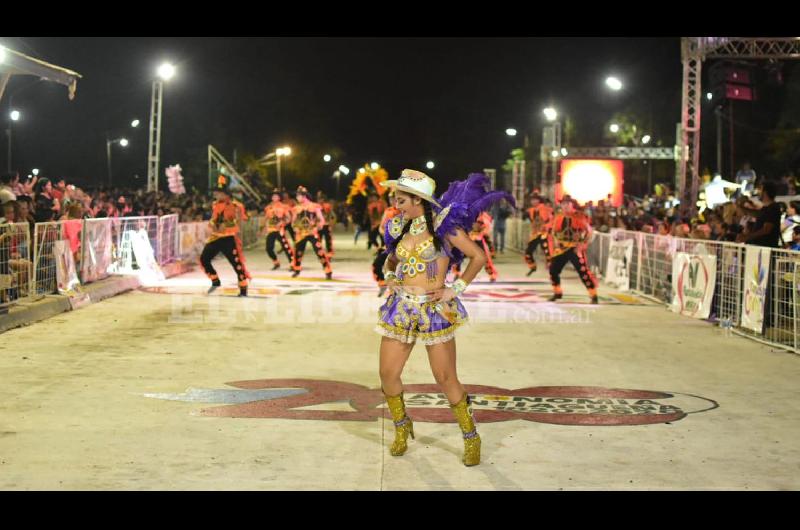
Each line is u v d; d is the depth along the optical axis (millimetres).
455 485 5078
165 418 6461
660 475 5297
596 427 6422
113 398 7051
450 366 5516
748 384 8023
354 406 6941
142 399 7043
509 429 6340
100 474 5156
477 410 6902
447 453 5711
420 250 5543
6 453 5527
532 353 9516
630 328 11492
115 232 15672
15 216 11555
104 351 9133
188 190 50750
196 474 5195
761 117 40125
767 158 39562
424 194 5500
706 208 17344
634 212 27688
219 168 45500
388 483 5098
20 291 11375
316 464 5430
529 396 7434
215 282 14953
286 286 16562
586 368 8711
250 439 5949
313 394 7336
